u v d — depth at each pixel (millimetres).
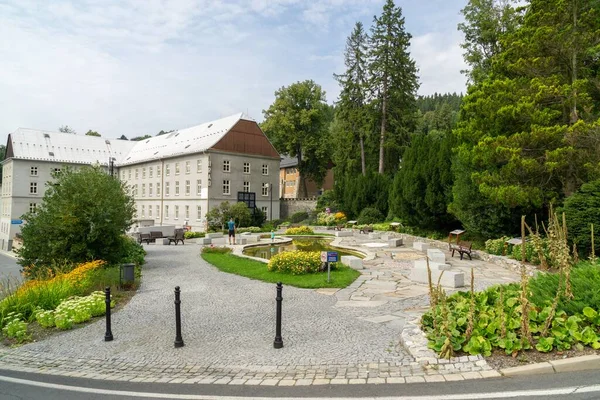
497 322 6141
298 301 10289
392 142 41969
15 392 5504
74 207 15273
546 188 15102
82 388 5562
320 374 5680
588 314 6105
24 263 15445
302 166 57812
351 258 15312
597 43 14602
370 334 7371
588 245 12203
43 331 8570
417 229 26375
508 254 15484
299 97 54469
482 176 15719
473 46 30734
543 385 4918
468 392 4820
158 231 31125
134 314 9562
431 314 7160
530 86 14719
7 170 61812
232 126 47500
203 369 6109
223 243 27219
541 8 15273
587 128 12938
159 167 54062
